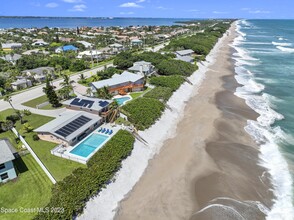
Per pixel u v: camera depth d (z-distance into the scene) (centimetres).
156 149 4162
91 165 3309
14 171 3083
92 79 7250
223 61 10562
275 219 2717
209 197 3062
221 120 5034
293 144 4091
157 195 3116
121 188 3180
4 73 7812
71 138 3778
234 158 3803
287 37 19500
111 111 4706
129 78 6412
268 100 6009
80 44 13675
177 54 10638
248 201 2978
